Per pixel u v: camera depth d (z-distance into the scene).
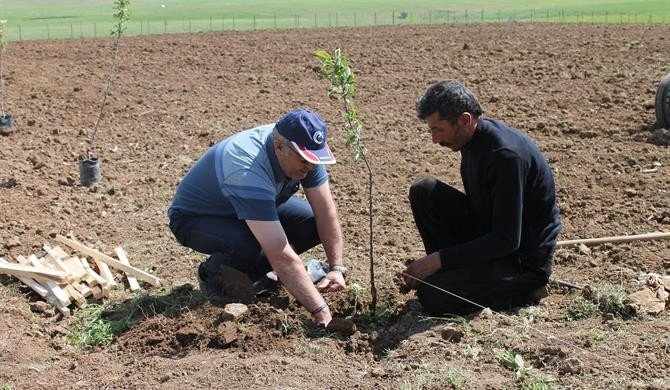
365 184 8.07
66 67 14.37
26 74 13.62
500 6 39.09
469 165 4.84
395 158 8.88
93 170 8.26
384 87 12.26
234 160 4.88
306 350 4.70
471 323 4.87
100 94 12.20
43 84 12.82
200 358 4.65
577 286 5.38
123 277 6.08
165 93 12.30
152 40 18.08
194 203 5.32
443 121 4.64
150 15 35.31
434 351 4.57
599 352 4.45
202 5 42.56
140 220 7.31
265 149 4.89
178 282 6.00
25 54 15.88
